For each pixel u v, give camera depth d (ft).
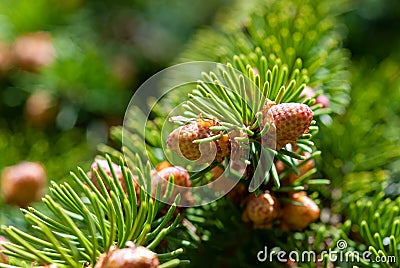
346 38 1.80
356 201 1.32
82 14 1.97
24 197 1.32
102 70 1.75
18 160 1.53
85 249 0.98
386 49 1.83
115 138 1.26
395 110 1.50
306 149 1.04
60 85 1.71
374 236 1.11
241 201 1.16
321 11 1.61
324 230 1.20
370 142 1.42
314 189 1.31
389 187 1.38
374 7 1.87
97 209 0.99
